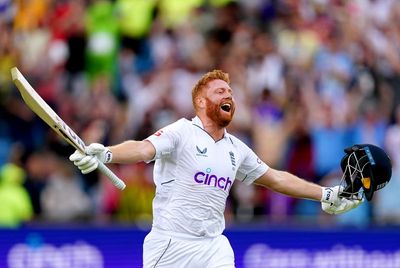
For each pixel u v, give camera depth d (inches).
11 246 1375.5
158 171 887.1
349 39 1987.0
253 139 1723.7
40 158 1566.2
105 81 1758.1
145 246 891.4
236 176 936.9
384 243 1646.2
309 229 1581.0
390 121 1883.6
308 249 1576.0
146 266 887.7
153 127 1695.4
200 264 876.6
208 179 873.5
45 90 1739.7
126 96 1774.1
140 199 1572.3
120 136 1672.0
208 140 882.1
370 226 1636.3
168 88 1769.2
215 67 1839.3
